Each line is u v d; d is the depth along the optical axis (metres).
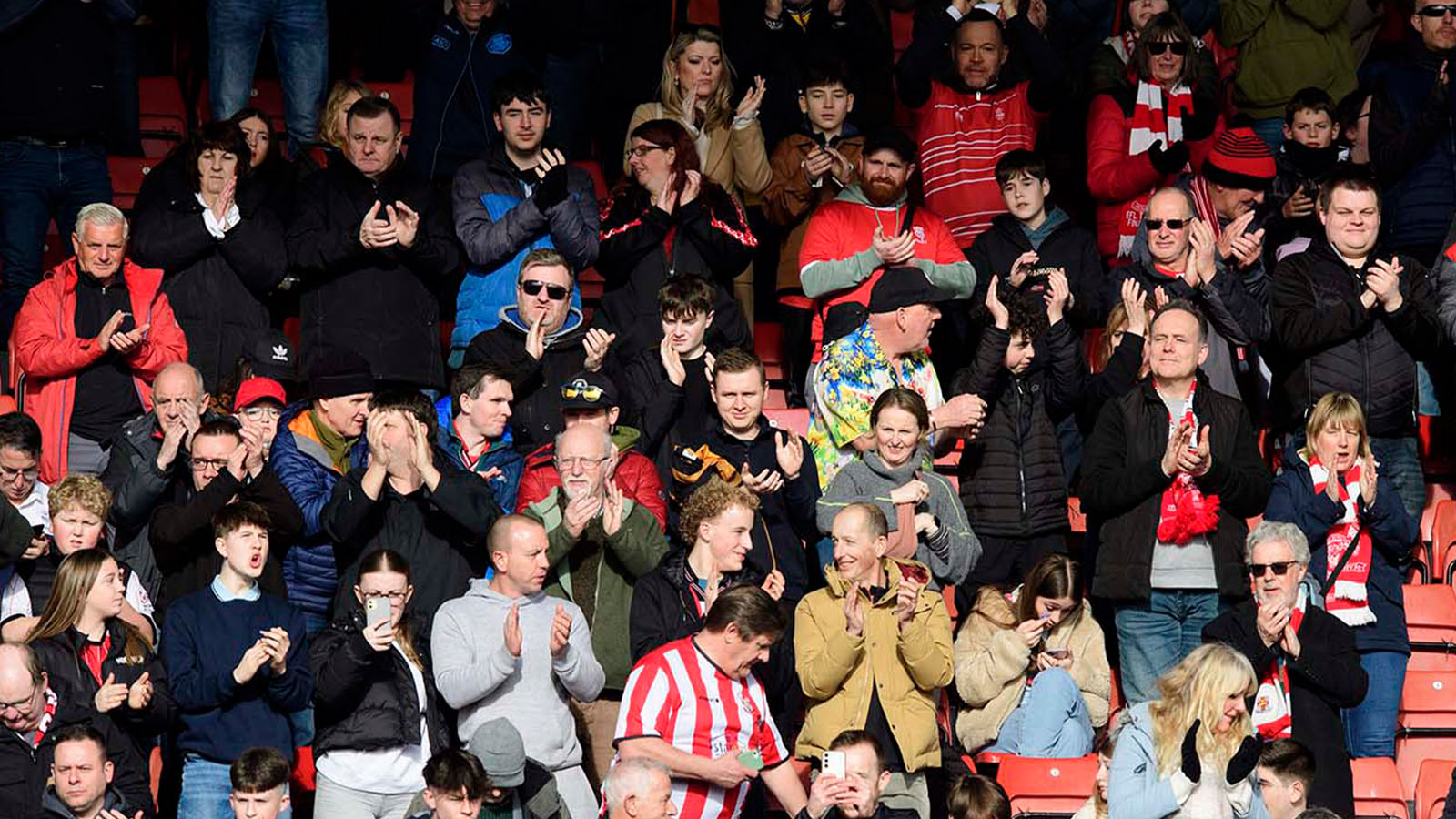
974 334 32.56
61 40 33.25
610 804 21.55
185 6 37.44
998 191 34.84
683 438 28.70
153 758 25.16
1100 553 27.75
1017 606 26.84
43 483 28.77
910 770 24.73
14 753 23.31
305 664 24.42
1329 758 25.73
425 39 36.44
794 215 33.59
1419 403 31.73
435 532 26.03
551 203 30.08
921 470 27.86
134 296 30.05
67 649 24.05
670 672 23.12
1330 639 26.09
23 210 33.19
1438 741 28.36
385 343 30.20
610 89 36.75
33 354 29.48
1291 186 34.72
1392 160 34.84
